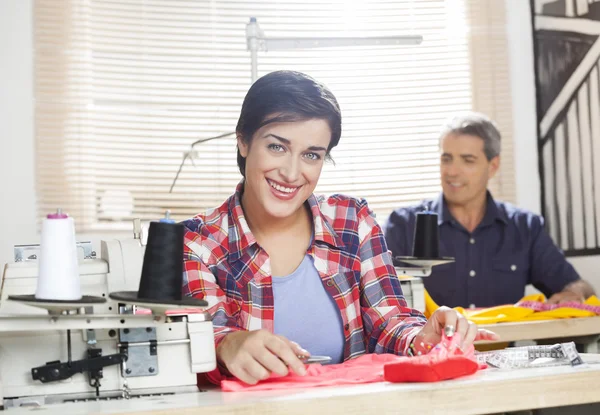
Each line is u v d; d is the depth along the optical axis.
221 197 5.18
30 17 4.90
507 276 4.15
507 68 5.13
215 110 5.20
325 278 2.22
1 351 1.82
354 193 5.22
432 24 5.23
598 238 4.94
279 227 2.23
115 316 1.77
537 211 5.05
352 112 5.23
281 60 5.23
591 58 4.98
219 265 2.17
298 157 2.09
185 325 1.91
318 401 1.60
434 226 2.96
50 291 1.66
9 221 4.82
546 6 5.04
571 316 3.53
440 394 1.66
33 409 1.64
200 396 1.74
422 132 5.24
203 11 5.18
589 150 4.97
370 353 2.27
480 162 4.08
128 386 1.86
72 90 4.98
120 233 5.01
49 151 4.91
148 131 5.11
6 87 4.86
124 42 5.09
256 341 1.83
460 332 1.89
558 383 1.72
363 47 5.25
